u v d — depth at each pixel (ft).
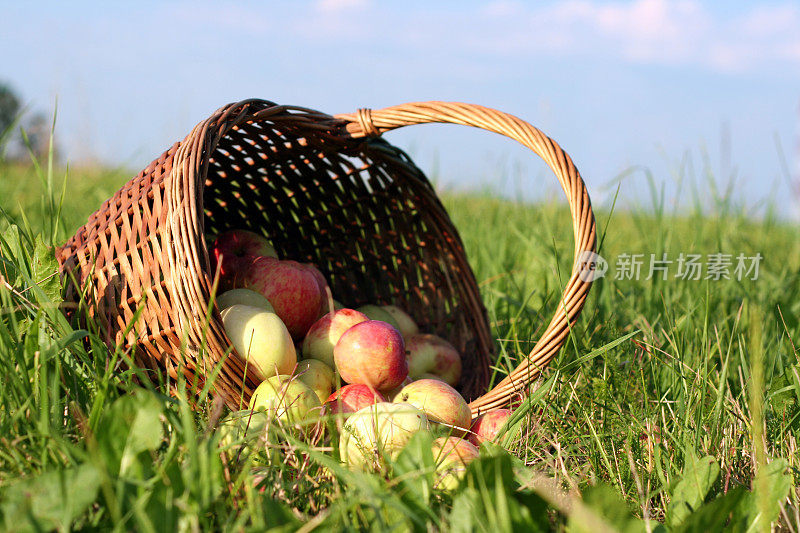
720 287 8.10
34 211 10.13
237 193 6.82
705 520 2.95
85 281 4.72
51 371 4.04
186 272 4.14
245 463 3.54
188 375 4.41
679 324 6.40
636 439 4.55
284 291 5.65
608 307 7.66
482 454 3.89
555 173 5.19
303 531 2.75
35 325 3.93
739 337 5.95
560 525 3.07
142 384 4.52
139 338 4.41
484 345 6.74
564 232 11.35
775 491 3.26
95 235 4.89
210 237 6.22
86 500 2.74
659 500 4.00
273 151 6.28
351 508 3.09
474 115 5.59
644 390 5.09
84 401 4.01
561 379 5.21
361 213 7.09
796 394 4.91
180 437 3.47
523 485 3.48
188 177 4.39
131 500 2.87
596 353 4.97
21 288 4.52
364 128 6.02
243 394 4.44
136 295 4.40
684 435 4.39
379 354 4.98
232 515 2.93
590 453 4.29
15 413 3.55
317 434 4.18
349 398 4.70
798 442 4.65
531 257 10.20
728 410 4.82
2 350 3.85
